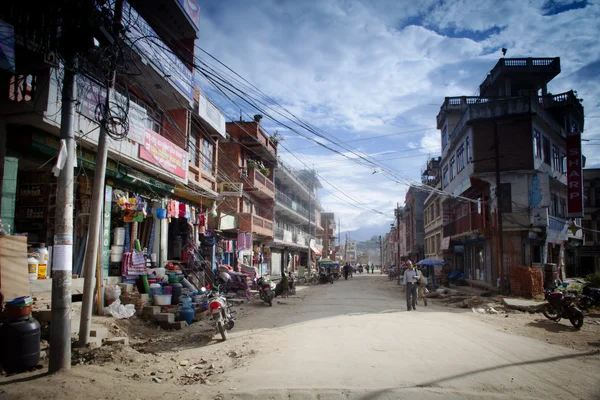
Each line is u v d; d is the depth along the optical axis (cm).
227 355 753
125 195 1193
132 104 1153
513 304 1432
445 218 3216
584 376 581
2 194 812
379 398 473
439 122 3347
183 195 1650
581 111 3038
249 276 2208
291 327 1052
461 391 498
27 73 837
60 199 593
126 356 700
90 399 483
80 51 652
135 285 1148
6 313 614
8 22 773
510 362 647
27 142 870
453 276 2903
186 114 1557
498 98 3016
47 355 683
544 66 2998
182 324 1050
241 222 2744
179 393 512
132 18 1130
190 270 1595
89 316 745
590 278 1933
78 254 1031
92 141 980
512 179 2152
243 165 2931
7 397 477
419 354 691
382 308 1484
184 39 1620
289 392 495
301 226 5256
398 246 4325
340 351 719
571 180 2292
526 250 2102
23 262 739
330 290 2664
